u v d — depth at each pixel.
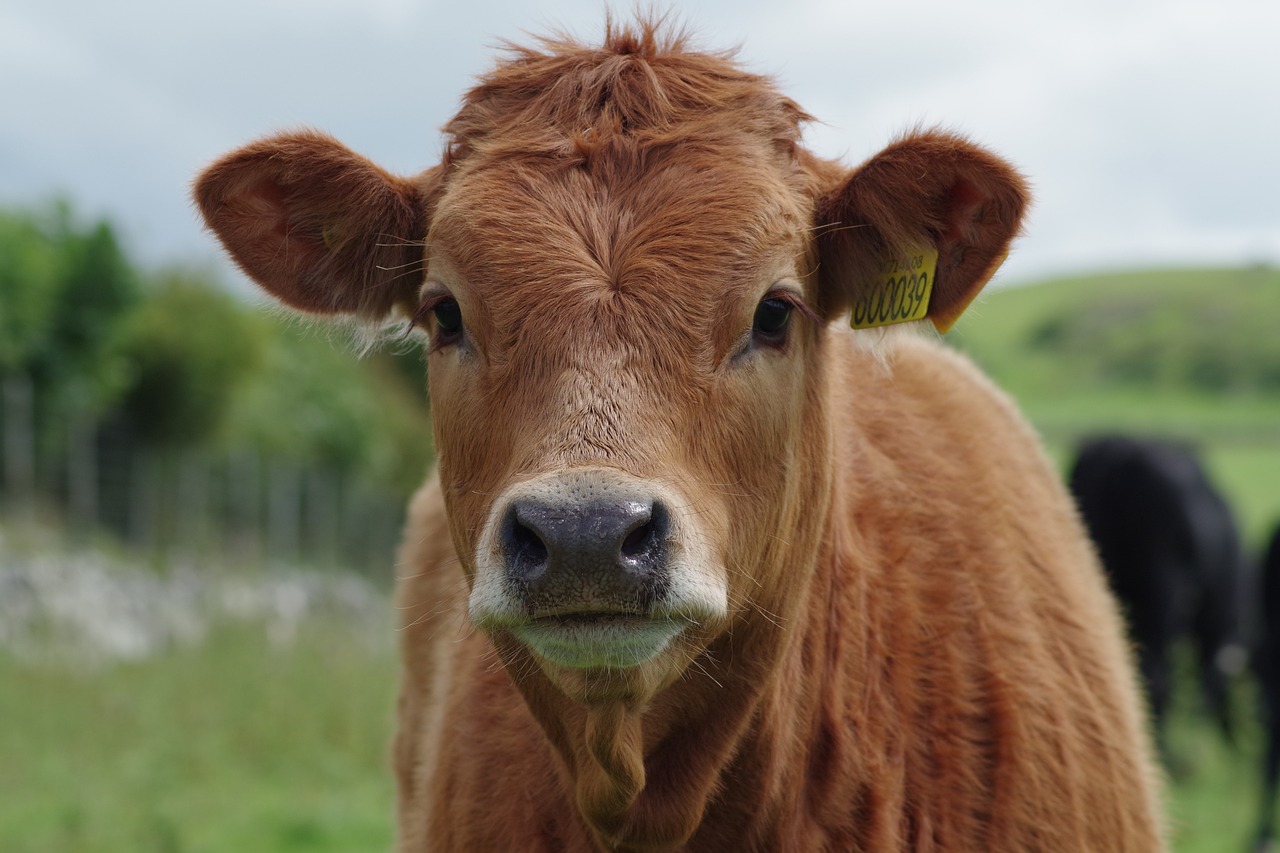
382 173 3.66
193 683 13.64
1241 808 11.09
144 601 19.61
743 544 3.20
